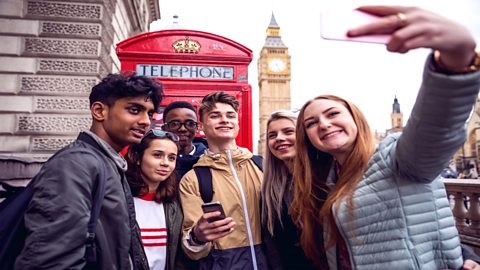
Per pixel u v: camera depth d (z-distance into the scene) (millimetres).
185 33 3658
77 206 1142
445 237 1261
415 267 1217
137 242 1554
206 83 3582
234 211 1993
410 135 1135
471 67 904
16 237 1160
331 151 1524
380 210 1308
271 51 81812
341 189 1437
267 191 1990
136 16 7617
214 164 2129
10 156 2426
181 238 1982
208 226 1631
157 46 3584
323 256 1671
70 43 4609
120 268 1303
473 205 4902
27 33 4500
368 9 775
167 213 2012
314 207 1653
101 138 1489
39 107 4449
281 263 1929
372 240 1313
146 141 2014
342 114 1484
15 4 4496
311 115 1551
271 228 1921
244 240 1950
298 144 1712
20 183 2518
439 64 936
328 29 763
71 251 1087
